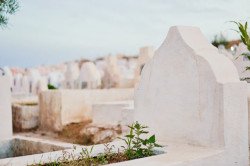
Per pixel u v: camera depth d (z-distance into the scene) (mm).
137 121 4559
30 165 3502
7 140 6770
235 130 3828
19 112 12305
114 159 3713
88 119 11766
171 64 4406
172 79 4379
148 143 3840
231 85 3775
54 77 26734
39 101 12125
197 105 4000
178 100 4273
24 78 23469
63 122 10906
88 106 11828
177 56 4316
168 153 3592
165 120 4473
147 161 3205
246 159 3969
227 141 3717
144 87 4859
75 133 10094
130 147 4117
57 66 36562
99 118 10117
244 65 6227
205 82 3910
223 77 3881
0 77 7426
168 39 4484
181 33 4320
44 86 18781
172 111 4363
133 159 3629
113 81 19594
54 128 11125
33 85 21453
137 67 17094
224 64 4043
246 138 3979
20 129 12141
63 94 11016
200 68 3984
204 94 3920
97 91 12203
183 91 4207
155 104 4645
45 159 3697
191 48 4121
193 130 4059
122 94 13156
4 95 7488
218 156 3570
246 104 3986
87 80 17562
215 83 3773
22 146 6469
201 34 4543
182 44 4250
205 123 3896
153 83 4695
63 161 3611
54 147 5410
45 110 11695
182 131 4215
